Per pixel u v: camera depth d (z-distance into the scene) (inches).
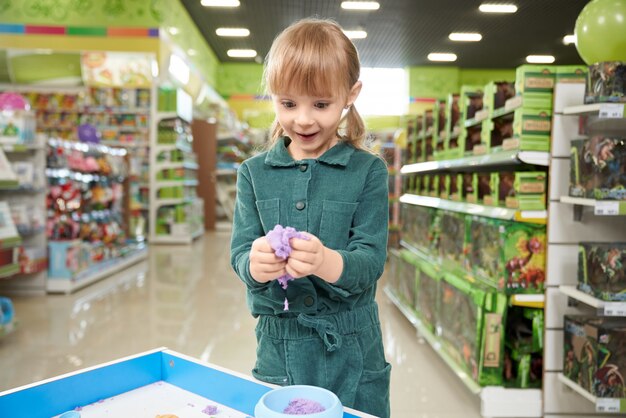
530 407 97.0
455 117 136.6
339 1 368.8
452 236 133.0
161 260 270.4
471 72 580.1
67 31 345.1
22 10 346.0
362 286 40.4
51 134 333.4
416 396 107.0
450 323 117.8
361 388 45.6
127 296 187.3
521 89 94.9
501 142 109.6
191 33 430.0
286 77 39.2
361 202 45.4
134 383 44.9
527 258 97.0
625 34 87.3
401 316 169.3
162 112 341.1
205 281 215.2
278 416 29.6
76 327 148.6
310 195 45.4
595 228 96.0
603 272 84.9
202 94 458.0
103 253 223.9
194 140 438.0
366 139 54.4
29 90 332.8
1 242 145.4
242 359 124.6
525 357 98.6
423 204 158.1
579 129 94.1
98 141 249.0
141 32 343.9
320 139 42.1
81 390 41.5
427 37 455.5
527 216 95.1
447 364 124.0
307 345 44.4
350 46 41.8
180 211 345.4
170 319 158.1
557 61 538.0
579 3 367.2
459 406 102.4
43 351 128.4
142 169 342.6
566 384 93.2
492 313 98.1
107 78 336.5
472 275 115.7
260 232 46.3
